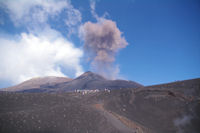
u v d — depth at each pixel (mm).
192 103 23094
